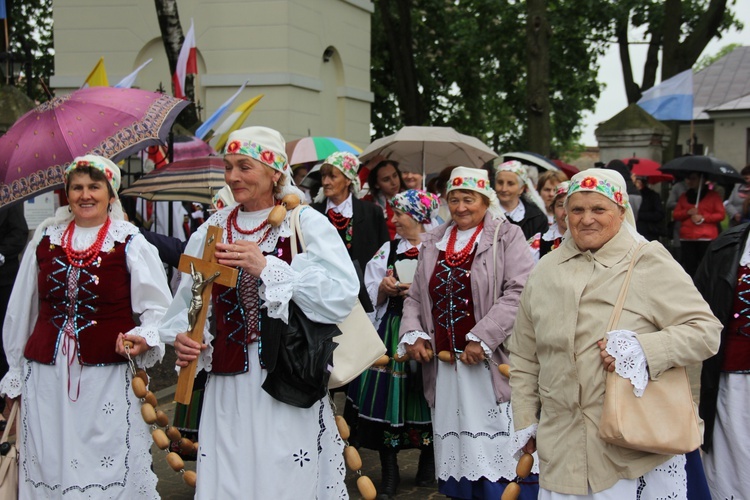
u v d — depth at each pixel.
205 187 6.73
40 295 4.23
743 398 4.29
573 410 3.26
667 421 3.11
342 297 3.59
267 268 3.49
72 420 4.13
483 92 24.97
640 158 15.19
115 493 4.16
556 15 21.89
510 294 4.71
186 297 3.82
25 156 4.77
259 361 3.58
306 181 7.80
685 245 12.53
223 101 14.45
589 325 3.24
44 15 21.84
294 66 14.47
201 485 3.63
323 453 3.79
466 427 4.72
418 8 23.27
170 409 7.29
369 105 17.56
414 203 5.55
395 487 5.38
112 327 4.18
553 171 7.08
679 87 15.40
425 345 4.97
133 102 5.09
